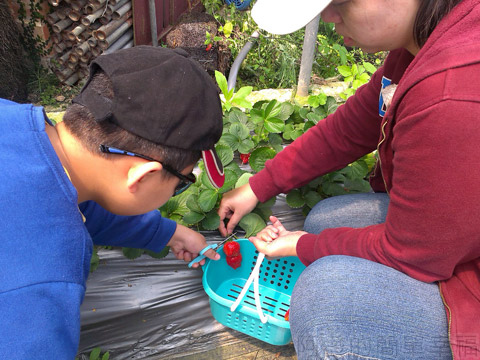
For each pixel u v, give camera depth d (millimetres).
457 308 920
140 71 730
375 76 1243
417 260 924
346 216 1379
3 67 2826
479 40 726
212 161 882
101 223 1165
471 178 746
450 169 757
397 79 1096
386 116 950
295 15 833
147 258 1475
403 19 807
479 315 894
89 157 766
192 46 3381
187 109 746
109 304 1393
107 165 770
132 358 1359
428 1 764
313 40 2141
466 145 729
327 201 1462
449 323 915
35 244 659
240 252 1465
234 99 1861
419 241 882
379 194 1449
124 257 1471
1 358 630
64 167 765
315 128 1401
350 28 869
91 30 2924
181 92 740
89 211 1140
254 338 1414
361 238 1086
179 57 778
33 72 3150
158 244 1266
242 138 1745
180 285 1460
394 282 996
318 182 1688
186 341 1401
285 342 1298
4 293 634
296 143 1417
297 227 1707
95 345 1372
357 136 1327
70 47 3045
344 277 1016
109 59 752
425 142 775
